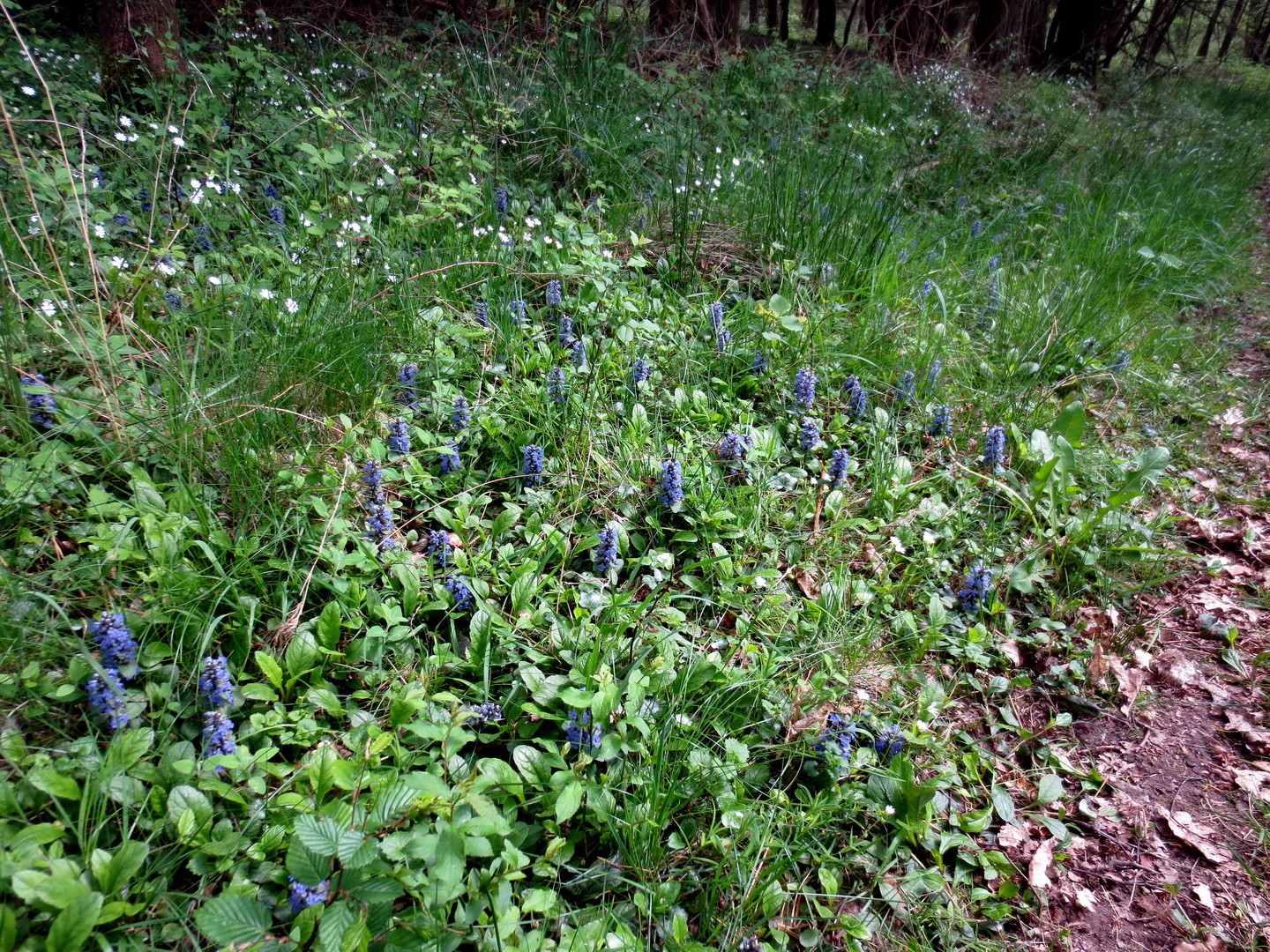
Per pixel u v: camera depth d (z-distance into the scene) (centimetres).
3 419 119
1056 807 121
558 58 271
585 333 178
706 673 118
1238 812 121
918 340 188
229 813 98
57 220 148
